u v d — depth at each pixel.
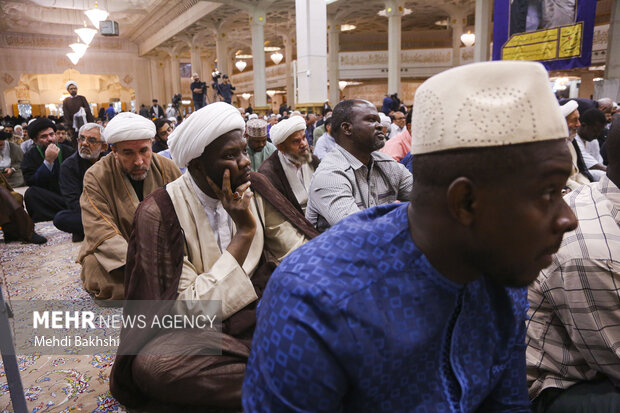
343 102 2.20
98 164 2.60
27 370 1.93
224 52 21.94
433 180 0.59
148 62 31.06
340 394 0.61
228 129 1.40
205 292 1.42
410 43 26.23
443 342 0.66
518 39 8.35
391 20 18.59
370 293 0.61
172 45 28.11
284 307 0.62
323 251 0.65
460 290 0.66
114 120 2.36
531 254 0.57
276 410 0.61
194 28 23.05
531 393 1.27
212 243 1.57
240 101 36.16
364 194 2.22
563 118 0.56
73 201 3.65
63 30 27.23
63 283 2.98
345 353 0.59
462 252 0.61
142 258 1.46
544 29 8.00
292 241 1.77
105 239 2.49
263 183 1.79
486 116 0.53
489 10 16.33
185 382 1.41
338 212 2.08
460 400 0.67
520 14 8.24
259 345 0.64
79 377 1.87
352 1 19.56
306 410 0.60
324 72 11.87
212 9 18.48
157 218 1.51
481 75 0.54
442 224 0.60
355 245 0.65
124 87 31.06
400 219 0.67
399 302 0.62
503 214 0.55
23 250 3.83
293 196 2.87
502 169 0.53
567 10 7.71
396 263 0.63
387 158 2.32
